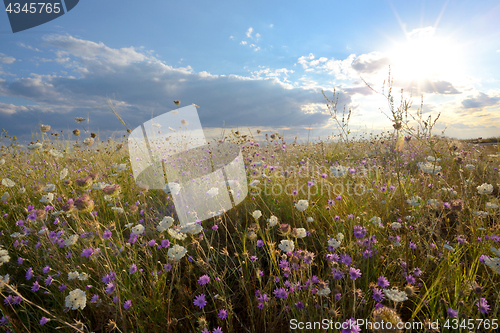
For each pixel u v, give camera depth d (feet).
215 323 5.34
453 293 5.19
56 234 6.84
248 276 6.01
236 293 5.91
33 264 6.73
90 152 18.89
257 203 10.06
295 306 4.82
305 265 5.21
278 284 5.79
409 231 6.92
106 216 9.50
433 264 6.18
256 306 5.36
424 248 6.78
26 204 10.80
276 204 9.87
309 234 7.30
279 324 5.09
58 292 5.94
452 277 5.36
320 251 7.23
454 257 5.98
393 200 9.18
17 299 5.28
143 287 5.92
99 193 10.69
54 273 6.42
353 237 7.23
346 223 7.69
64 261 6.75
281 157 16.71
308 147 20.53
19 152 18.08
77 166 15.56
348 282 5.43
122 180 12.17
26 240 7.70
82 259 6.59
